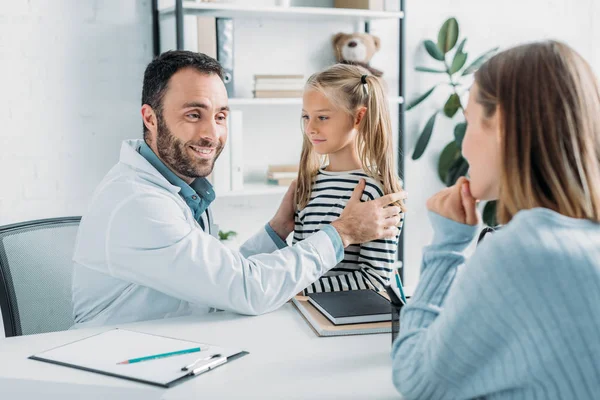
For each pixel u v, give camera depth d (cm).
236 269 133
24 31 250
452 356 80
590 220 78
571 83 78
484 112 84
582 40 355
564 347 72
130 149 148
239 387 99
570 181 76
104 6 262
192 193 153
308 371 106
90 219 143
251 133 293
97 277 144
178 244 132
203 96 145
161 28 270
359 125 173
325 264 143
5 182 253
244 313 135
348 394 96
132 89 271
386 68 313
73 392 101
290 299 148
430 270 95
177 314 144
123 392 99
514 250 75
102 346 117
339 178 174
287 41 294
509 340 76
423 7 318
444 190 97
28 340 123
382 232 152
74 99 261
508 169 80
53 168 260
